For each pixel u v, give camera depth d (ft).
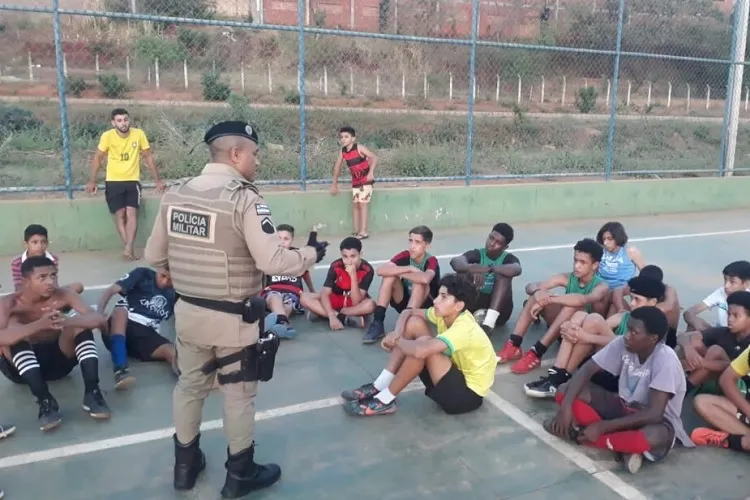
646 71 75.25
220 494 10.22
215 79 60.44
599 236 17.04
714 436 11.93
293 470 10.96
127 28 66.59
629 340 10.96
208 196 9.12
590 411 11.67
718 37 59.93
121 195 23.90
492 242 16.90
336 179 28.50
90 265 23.00
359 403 12.93
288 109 54.49
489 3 65.82
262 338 9.82
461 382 12.57
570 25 64.80
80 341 12.78
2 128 46.73
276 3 63.16
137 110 53.11
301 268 9.52
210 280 9.16
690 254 26.91
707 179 37.29
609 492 10.56
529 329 17.99
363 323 17.79
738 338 12.98
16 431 11.96
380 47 65.92
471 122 30.83
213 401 13.30
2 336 11.80
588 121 64.80
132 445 11.61
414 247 16.75
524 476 10.96
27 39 66.03
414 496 10.34
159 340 14.89
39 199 25.67
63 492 10.23
